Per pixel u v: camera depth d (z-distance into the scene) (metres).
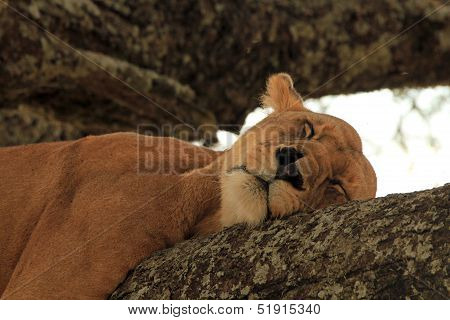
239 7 11.34
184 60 11.20
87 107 11.12
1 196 7.80
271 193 6.58
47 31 10.24
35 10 10.12
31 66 10.23
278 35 11.47
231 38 11.30
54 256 6.85
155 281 5.90
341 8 11.70
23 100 10.84
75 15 10.40
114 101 11.09
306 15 11.57
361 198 7.28
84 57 10.45
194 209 7.31
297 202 6.66
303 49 11.58
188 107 11.38
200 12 11.14
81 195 7.27
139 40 10.90
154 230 7.02
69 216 7.19
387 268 4.88
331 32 11.64
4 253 7.60
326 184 7.09
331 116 7.75
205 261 5.68
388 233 4.99
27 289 6.62
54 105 11.01
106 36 10.66
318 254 5.17
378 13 11.75
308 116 7.62
